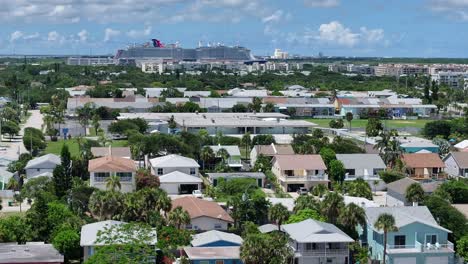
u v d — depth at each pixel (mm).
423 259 99125
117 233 92625
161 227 104688
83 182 144875
